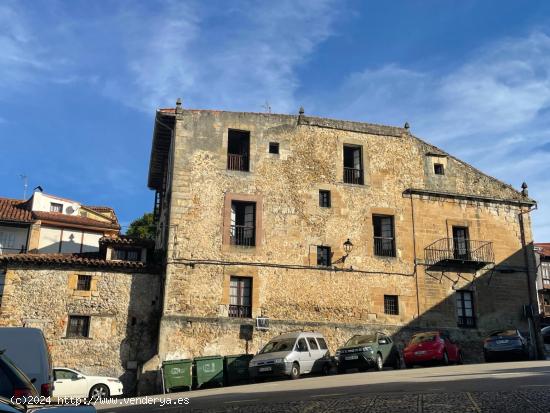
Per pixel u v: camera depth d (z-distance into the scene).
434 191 29.27
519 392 10.43
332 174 28.09
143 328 24.39
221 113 27.47
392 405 9.84
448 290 28.05
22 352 9.77
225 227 25.84
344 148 29.34
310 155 28.05
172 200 25.62
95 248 35.69
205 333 24.17
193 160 26.42
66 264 24.34
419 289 27.61
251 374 19.83
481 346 27.56
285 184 27.23
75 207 39.03
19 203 36.97
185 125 26.86
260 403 11.55
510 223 30.23
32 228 32.41
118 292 24.62
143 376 22.48
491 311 28.42
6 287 23.58
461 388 11.64
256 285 25.42
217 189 26.30
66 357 23.27
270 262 25.91
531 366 18.38
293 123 28.31
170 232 25.16
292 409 10.23
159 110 27.31
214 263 25.19
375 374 18.64
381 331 26.39
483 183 30.48
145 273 25.17
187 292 24.53
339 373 21.89
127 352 23.92
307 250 26.56
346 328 25.92
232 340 24.39
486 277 28.88
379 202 28.39
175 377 21.73
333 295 26.28
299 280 26.03
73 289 24.20
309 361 20.64
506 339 23.47
